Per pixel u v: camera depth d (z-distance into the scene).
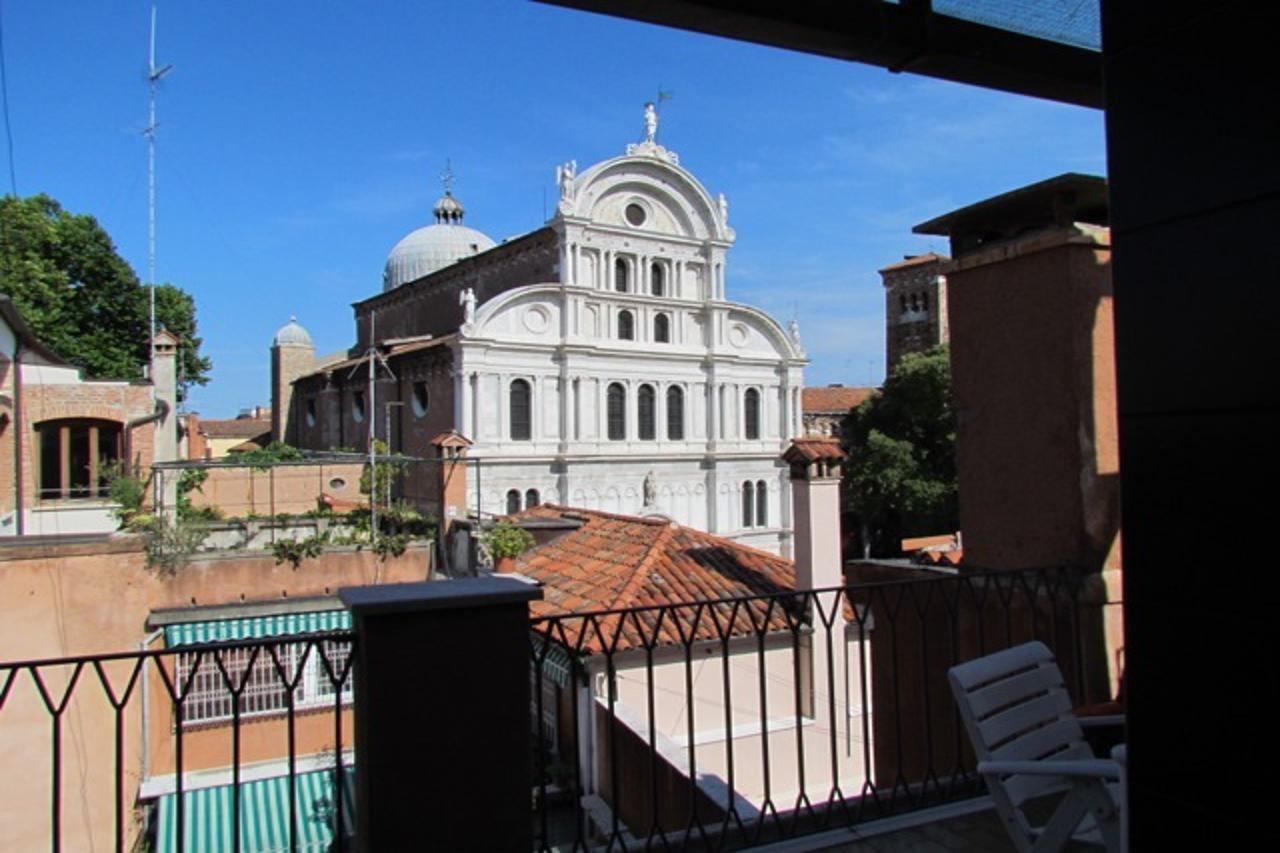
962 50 3.42
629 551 14.00
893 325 61.22
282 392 61.06
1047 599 4.89
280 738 14.59
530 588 3.53
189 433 43.34
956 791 4.67
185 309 43.59
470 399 36.03
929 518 42.94
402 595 3.37
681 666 10.75
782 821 4.32
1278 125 1.95
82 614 12.30
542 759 3.96
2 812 11.25
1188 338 2.16
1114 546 4.83
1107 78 2.34
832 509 11.37
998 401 5.29
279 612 16.27
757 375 44.31
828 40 3.29
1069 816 3.38
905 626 5.90
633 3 2.99
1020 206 5.22
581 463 38.50
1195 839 2.19
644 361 40.66
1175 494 2.21
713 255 42.69
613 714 4.06
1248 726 2.06
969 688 3.74
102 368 37.44
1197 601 2.17
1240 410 2.05
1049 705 3.95
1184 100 2.14
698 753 10.40
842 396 61.72
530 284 40.53
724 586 12.42
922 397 41.91
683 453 41.41
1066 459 4.84
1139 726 2.33
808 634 11.06
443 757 3.36
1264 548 2.01
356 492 31.50
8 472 21.33
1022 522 5.12
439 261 51.38
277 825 12.44
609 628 10.44
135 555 12.79
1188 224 2.15
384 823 3.26
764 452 44.12
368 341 54.84
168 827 12.25
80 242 36.59
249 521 19.41
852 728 11.20
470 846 3.38
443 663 3.38
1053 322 4.92
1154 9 2.21
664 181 41.59
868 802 4.52
